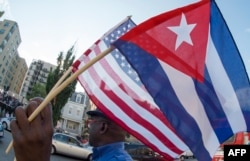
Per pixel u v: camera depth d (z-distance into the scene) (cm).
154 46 165
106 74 245
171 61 170
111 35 284
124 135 199
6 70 10725
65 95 2802
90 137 201
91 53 266
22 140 67
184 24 175
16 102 4878
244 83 179
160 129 199
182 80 171
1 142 1374
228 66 180
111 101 226
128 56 158
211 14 179
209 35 178
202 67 176
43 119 71
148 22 166
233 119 176
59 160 1406
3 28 9762
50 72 3098
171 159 189
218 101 176
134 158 1445
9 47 10144
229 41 181
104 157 183
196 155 166
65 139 1605
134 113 212
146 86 162
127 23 294
